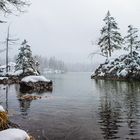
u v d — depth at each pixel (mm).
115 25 62562
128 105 20469
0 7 11430
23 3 11445
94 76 67562
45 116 16172
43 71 196500
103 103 21844
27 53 61938
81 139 11234
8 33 54125
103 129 12859
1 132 8047
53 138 11391
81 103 21984
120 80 55000
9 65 70375
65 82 55344
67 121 14695
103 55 64125
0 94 29406
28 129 12852
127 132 12281
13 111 18031
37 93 30734
